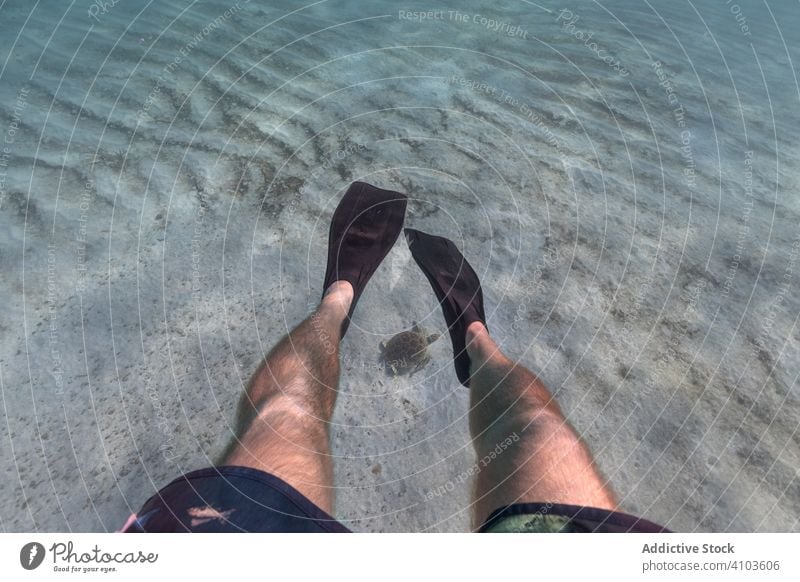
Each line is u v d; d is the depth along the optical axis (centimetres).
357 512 147
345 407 166
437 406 167
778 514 147
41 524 145
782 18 383
